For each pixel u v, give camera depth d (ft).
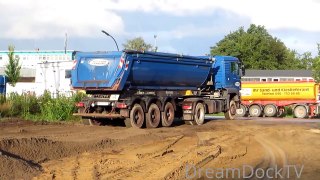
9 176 31.76
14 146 39.52
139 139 52.75
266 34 329.11
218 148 46.50
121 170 35.04
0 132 56.13
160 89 72.69
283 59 325.21
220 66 88.74
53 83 124.77
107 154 42.22
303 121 91.15
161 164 37.52
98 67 66.18
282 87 120.57
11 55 165.78
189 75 78.23
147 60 68.23
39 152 40.24
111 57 65.57
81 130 61.31
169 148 47.11
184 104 76.74
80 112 69.00
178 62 74.79
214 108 82.89
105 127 66.13
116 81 65.00
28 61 232.94
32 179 31.63
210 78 86.33
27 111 82.64
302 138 57.82
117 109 66.95
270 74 240.12
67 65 123.24
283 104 120.98
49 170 34.60
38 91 125.70
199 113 78.07
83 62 67.26
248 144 51.62
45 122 71.26
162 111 71.82
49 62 125.49
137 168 35.83
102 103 67.26
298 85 119.34
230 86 90.68
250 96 122.52
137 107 67.31
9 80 158.40
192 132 62.95
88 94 69.97
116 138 51.83
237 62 93.30
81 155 41.65
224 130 66.54
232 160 40.88
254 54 304.91
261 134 61.16
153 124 69.87
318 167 37.83
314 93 118.73
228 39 324.39
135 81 67.26
